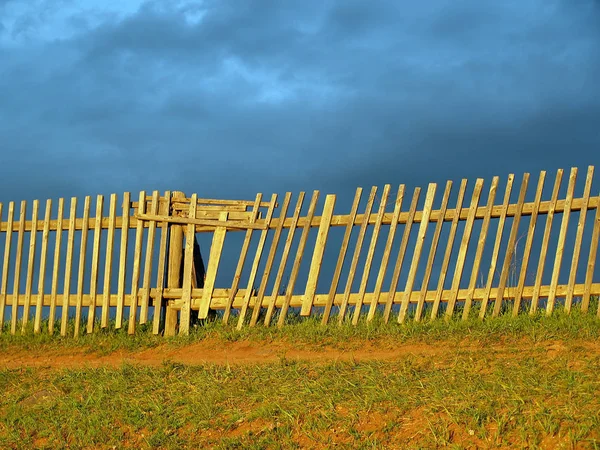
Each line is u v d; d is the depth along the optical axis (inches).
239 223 398.0
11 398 295.3
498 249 350.9
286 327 374.6
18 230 431.2
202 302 398.6
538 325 328.2
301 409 244.5
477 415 216.8
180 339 388.8
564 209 343.9
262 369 295.4
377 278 367.9
